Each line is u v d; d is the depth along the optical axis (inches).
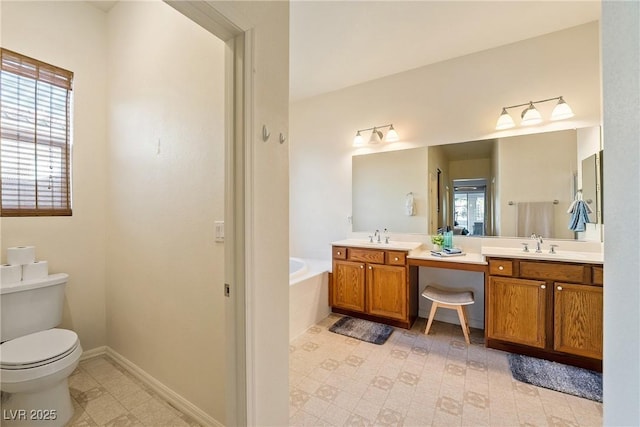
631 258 20.0
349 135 136.8
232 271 46.6
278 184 51.7
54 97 80.9
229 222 46.8
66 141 83.2
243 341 45.8
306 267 123.2
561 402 65.3
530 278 83.8
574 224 93.3
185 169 63.1
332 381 74.0
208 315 58.7
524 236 100.7
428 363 82.5
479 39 98.3
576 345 77.7
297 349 91.3
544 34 95.9
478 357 85.7
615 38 22.1
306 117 149.8
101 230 89.0
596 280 75.7
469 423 59.3
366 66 116.5
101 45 89.2
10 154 73.6
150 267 72.4
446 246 108.7
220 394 56.7
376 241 128.6
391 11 83.2
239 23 44.1
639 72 18.9
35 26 77.3
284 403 53.4
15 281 68.9
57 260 80.6
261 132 48.0
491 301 89.5
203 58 59.3
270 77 49.9
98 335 88.0
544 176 97.6
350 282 116.6
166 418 61.5
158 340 70.2
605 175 24.0
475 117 108.1
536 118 94.0
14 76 74.2
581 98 91.5
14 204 74.0
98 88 88.4
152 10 71.9
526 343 84.2
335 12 83.4
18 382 53.2
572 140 93.2
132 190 78.2
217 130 56.8
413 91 119.8
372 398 67.4
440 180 115.4
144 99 74.2
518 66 100.1
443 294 102.4
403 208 124.3
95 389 71.1
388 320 111.1
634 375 19.6
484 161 107.0
